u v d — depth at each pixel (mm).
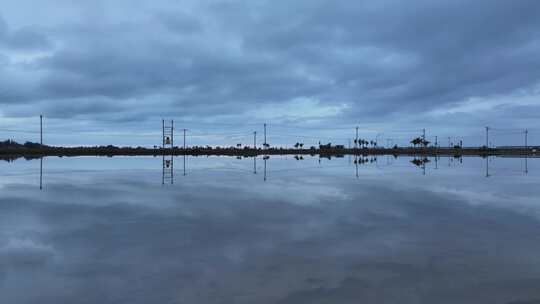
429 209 10406
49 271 5359
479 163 37594
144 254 6176
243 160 46531
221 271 5328
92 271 5355
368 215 9523
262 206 10898
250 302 4324
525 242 6875
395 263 5668
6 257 6027
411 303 4270
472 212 9930
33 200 12156
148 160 45625
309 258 5926
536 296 4453
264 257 5988
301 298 4418
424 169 27703
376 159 51438
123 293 4574
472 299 4371
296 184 16891
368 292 4590
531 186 15898
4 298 4445
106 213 9844
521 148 102500
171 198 12547
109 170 26406
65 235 7480
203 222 8695
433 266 5523
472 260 5805
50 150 84250
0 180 18812
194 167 30328
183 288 4719
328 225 8367
